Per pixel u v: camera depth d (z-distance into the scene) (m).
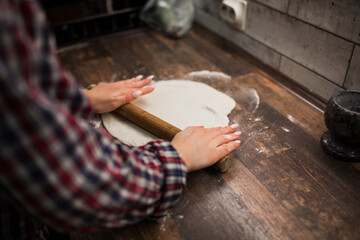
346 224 0.58
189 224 0.60
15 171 0.32
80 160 0.35
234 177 0.70
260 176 0.70
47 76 0.34
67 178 0.34
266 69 1.11
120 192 0.40
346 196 0.64
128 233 0.58
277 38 1.04
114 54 1.25
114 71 1.14
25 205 0.35
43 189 0.33
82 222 0.39
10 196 0.35
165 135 0.74
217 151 0.67
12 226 0.47
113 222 0.44
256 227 0.59
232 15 1.19
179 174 0.51
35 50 0.32
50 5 1.55
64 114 0.33
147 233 0.58
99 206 0.38
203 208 0.63
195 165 0.63
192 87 1.00
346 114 0.63
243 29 1.18
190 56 1.22
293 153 0.75
